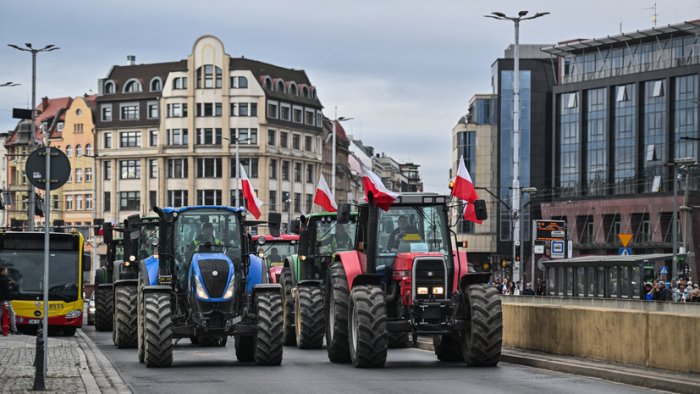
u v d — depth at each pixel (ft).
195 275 80.23
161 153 517.14
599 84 414.21
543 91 464.65
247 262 84.84
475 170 501.15
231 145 512.22
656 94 393.91
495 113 502.38
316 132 548.31
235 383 66.03
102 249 530.68
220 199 512.22
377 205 81.05
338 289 82.99
